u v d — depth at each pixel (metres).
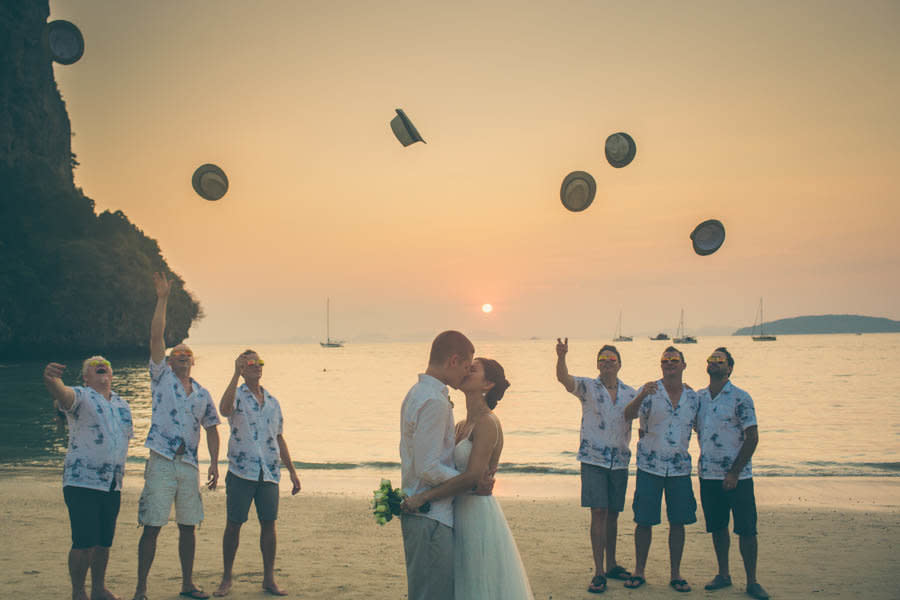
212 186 5.38
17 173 89.81
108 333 85.12
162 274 5.40
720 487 5.95
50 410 30.27
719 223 5.26
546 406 35.97
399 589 5.93
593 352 160.62
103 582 5.27
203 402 5.53
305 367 98.88
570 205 5.46
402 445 3.76
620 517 9.76
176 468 5.34
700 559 7.23
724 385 6.00
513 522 9.35
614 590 5.96
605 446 6.05
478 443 3.62
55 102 102.12
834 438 22.12
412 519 3.61
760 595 5.74
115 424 5.14
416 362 120.56
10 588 5.75
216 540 7.95
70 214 88.88
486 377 3.90
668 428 5.97
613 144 5.29
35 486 12.20
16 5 92.12
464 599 3.63
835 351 134.50
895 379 54.34
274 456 5.81
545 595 5.83
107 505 5.11
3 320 76.69
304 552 7.40
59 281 80.50
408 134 4.71
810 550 7.61
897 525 9.06
